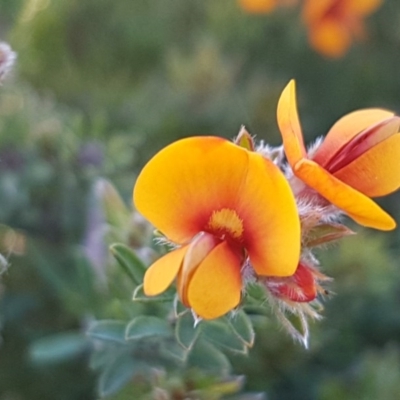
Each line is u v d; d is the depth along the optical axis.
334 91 0.38
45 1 0.35
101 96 0.34
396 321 0.27
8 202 0.24
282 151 0.17
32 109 0.26
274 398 0.24
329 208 0.17
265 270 0.16
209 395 0.20
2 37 0.31
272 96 0.35
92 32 0.37
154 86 0.34
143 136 0.32
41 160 0.24
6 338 0.24
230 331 0.18
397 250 0.29
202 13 0.39
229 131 0.33
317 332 0.24
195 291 0.16
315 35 0.34
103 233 0.21
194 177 0.16
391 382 0.25
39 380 0.24
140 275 0.19
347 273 0.26
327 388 0.24
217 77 0.34
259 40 0.39
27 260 0.24
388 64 0.39
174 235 0.17
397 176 0.17
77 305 0.22
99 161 0.25
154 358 0.20
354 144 0.17
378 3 0.39
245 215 0.16
